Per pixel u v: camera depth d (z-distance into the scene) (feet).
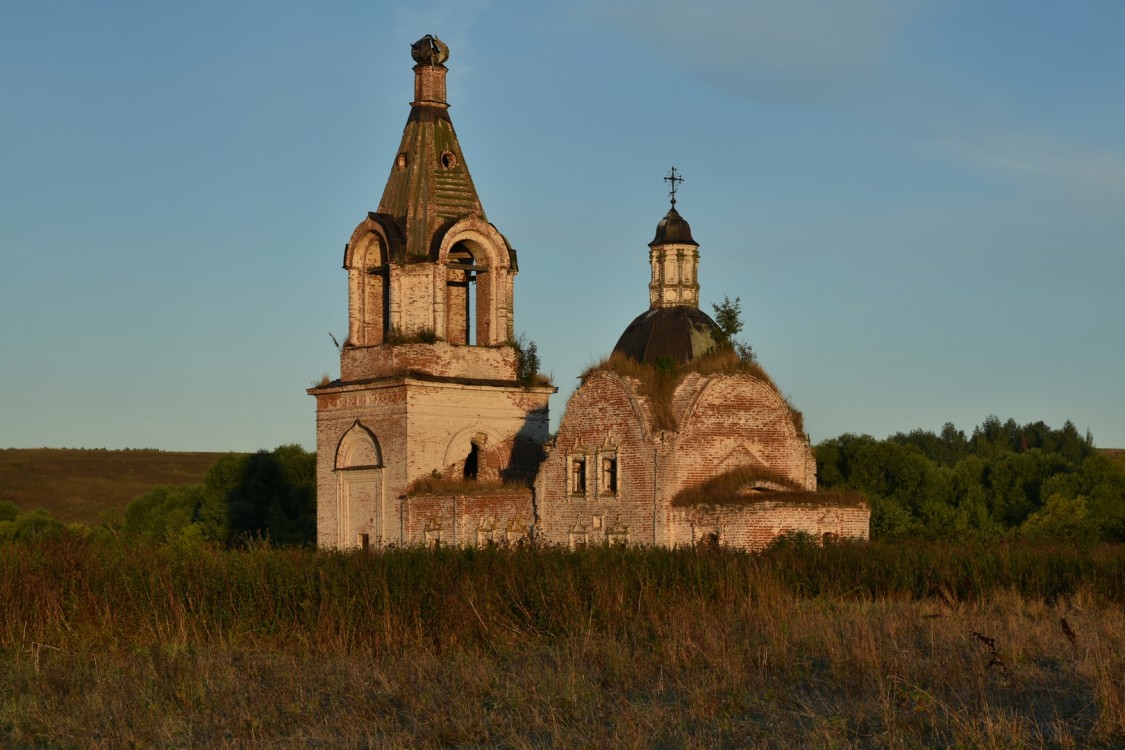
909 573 128.77
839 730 70.79
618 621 108.17
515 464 207.41
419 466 198.08
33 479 449.89
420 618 111.24
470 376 205.26
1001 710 71.61
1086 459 262.26
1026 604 116.16
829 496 159.43
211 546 134.92
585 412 173.78
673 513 162.81
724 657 88.17
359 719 78.95
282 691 87.25
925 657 88.38
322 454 211.61
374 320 211.20
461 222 205.67
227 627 117.70
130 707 84.89
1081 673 79.66
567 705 78.59
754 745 69.67
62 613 119.44
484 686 85.66
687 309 206.59
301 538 282.36
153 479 462.19
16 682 95.96
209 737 77.20
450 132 211.41
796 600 115.75
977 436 450.71
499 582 116.98
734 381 170.30
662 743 71.61
